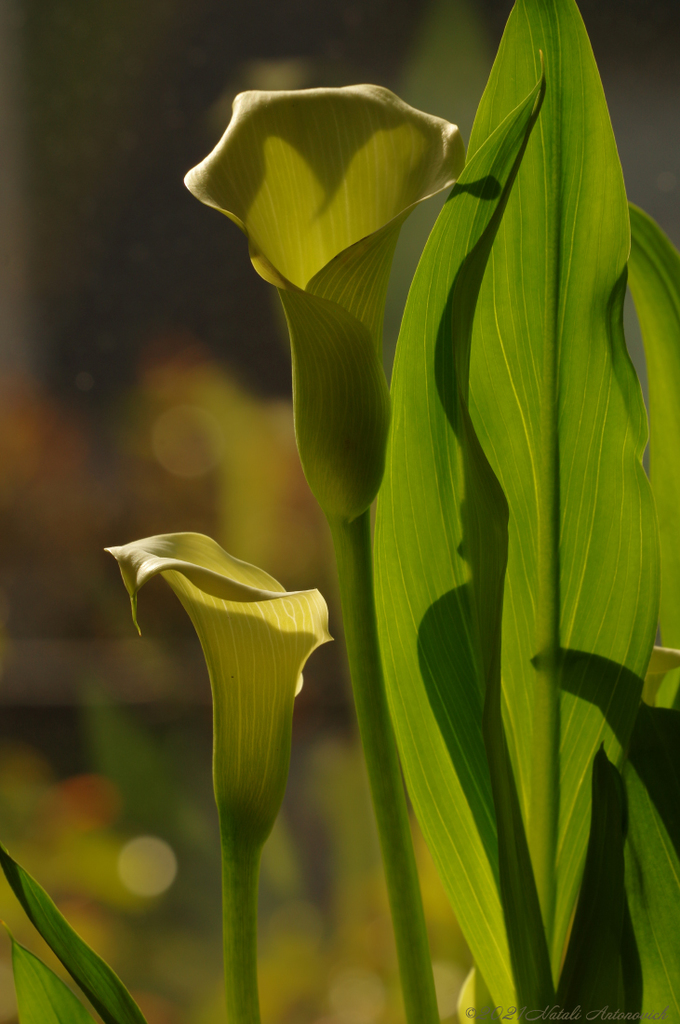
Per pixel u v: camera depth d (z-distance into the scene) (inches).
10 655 89.4
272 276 43.3
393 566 46.6
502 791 44.5
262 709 44.5
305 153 45.3
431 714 46.8
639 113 80.6
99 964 44.7
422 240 70.6
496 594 44.5
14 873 44.4
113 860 85.4
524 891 44.8
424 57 77.3
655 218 80.2
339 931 84.0
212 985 84.0
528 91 45.5
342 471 44.2
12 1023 68.7
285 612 44.7
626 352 45.8
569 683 46.6
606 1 81.2
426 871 73.3
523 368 46.3
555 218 45.8
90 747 88.3
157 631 90.5
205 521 89.5
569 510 46.5
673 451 48.6
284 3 87.7
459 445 46.3
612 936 44.8
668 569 48.8
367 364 43.8
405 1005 45.7
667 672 48.3
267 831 44.7
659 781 45.6
